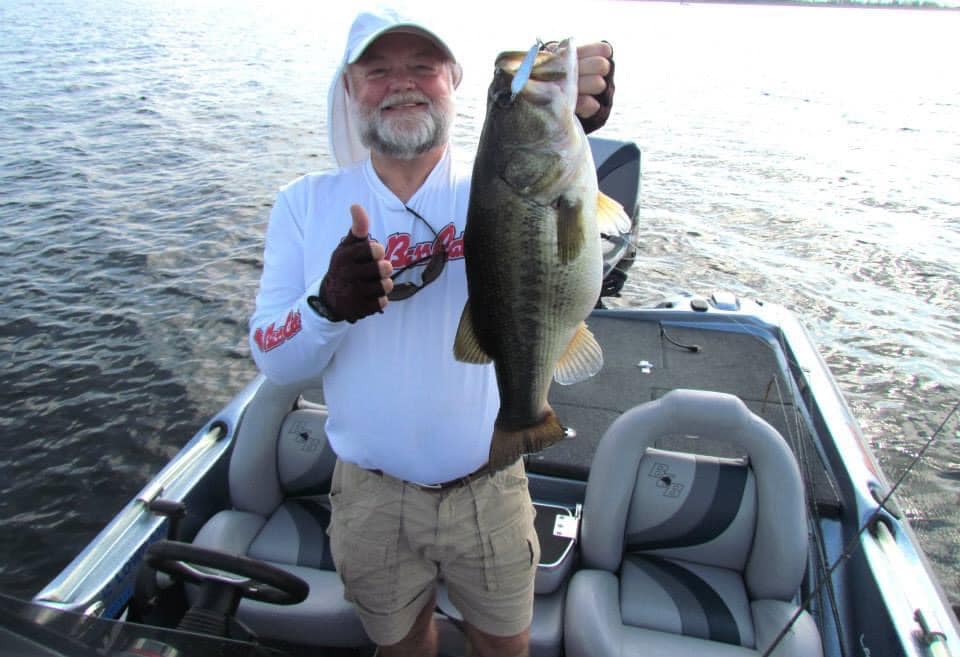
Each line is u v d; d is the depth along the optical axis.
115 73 22.41
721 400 2.83
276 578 2.24
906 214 11.59
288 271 2.13
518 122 1.79
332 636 2.85
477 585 2.28
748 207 11.70
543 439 1.97
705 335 4.95
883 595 2.64
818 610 2.97
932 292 8.86
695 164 14.35
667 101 21.44
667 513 2.89
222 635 2.18
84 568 2.72
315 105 18.69
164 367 6.96
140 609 2.53
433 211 2.08
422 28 1.87
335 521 2.33
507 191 1.82
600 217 2.06
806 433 3.86
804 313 8.31
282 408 3.34
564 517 3.08
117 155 13.38
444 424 2.10
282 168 12.89
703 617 2.70
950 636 2.43
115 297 8.09
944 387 7.02
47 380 6.71
